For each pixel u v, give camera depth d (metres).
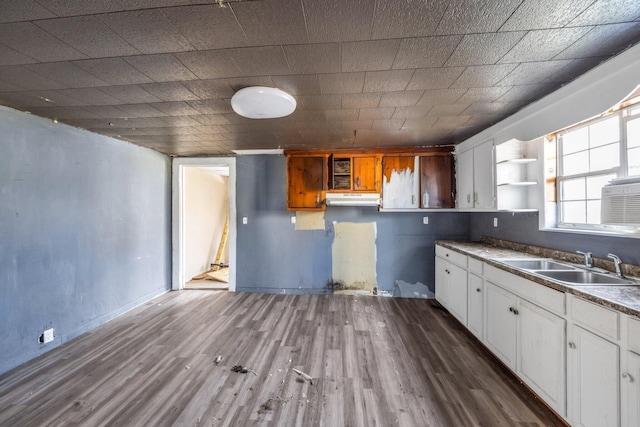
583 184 2.16
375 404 1.77
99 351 2.43
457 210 3.66
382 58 1.52
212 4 1.09
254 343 2.57
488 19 1.21
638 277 1.70
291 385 1.96
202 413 1.70
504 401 1.79
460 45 1.40
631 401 1.19
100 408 1.74
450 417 1.66
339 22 1.22
